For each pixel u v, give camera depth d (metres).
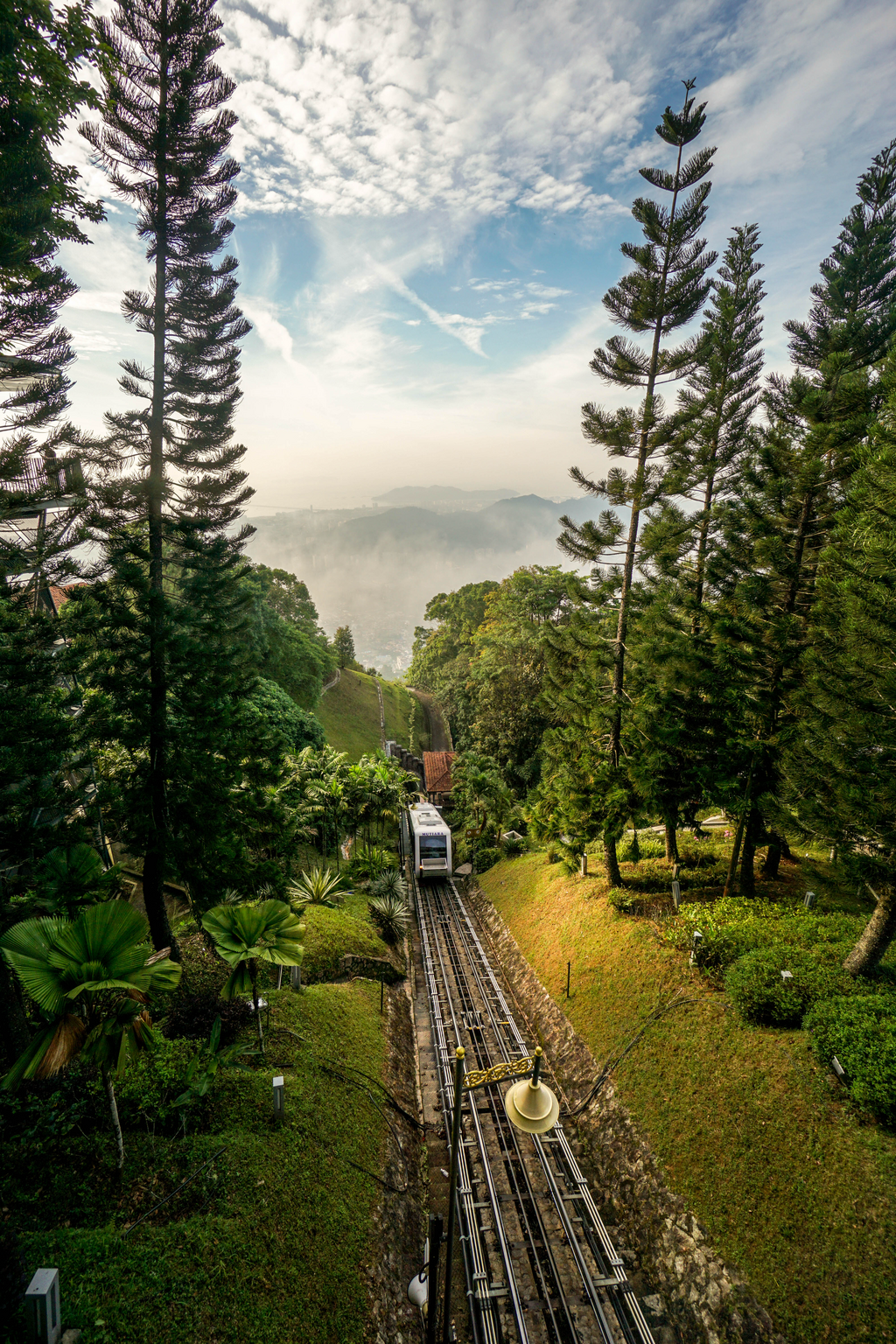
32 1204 7.55
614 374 16.52
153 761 13.05
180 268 12.62
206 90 11.88
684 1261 9.47
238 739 14.27
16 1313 5.93
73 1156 8.20
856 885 11.73
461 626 72.88
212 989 12.82
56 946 6.81
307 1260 8.12
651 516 16.31
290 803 23.47
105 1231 7.33
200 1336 6.63
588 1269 9.90
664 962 14.59
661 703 16.38
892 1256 8.09
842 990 11.49
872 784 10.96
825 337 19.36
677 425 15.37
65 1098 8.88
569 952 17.22
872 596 10.66
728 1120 10.66
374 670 102.00
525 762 35.75
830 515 14.27
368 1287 8.45
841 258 19.41
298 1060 11.61
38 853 10.14
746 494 15.85
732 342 19.14
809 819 11.72
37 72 10.17
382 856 26.84
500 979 18.95
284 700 34.22
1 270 9.84
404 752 51.81
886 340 18.41
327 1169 9.65
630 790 17.05
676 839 21.50
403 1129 12.27
